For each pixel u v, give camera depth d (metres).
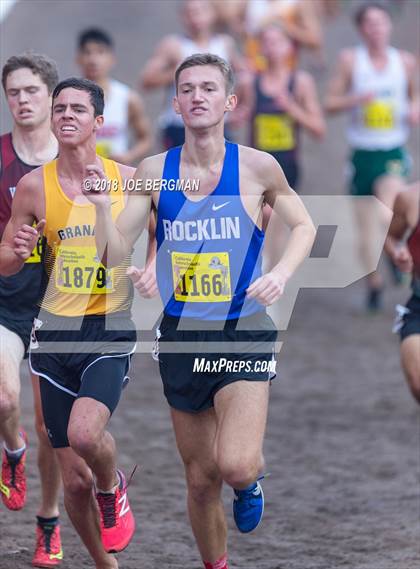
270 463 20.59
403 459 20.69
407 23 59.59
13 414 14.10
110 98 27.72
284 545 16.39
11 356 13.93
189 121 12.52
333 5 53.50
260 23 36.75
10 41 53.91
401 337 16.47
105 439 12.52
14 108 14.35
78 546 15.74
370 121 31.20
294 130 30.41
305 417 23.53
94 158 13.15
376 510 17.89
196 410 12.80
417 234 16.48
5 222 14.52
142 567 15.02
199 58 12.58
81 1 67.19
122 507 12.96
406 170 31.86
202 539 13.17
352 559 15.56
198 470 12.92
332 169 46.50
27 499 17.30
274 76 30.41
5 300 14.21
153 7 66.19
